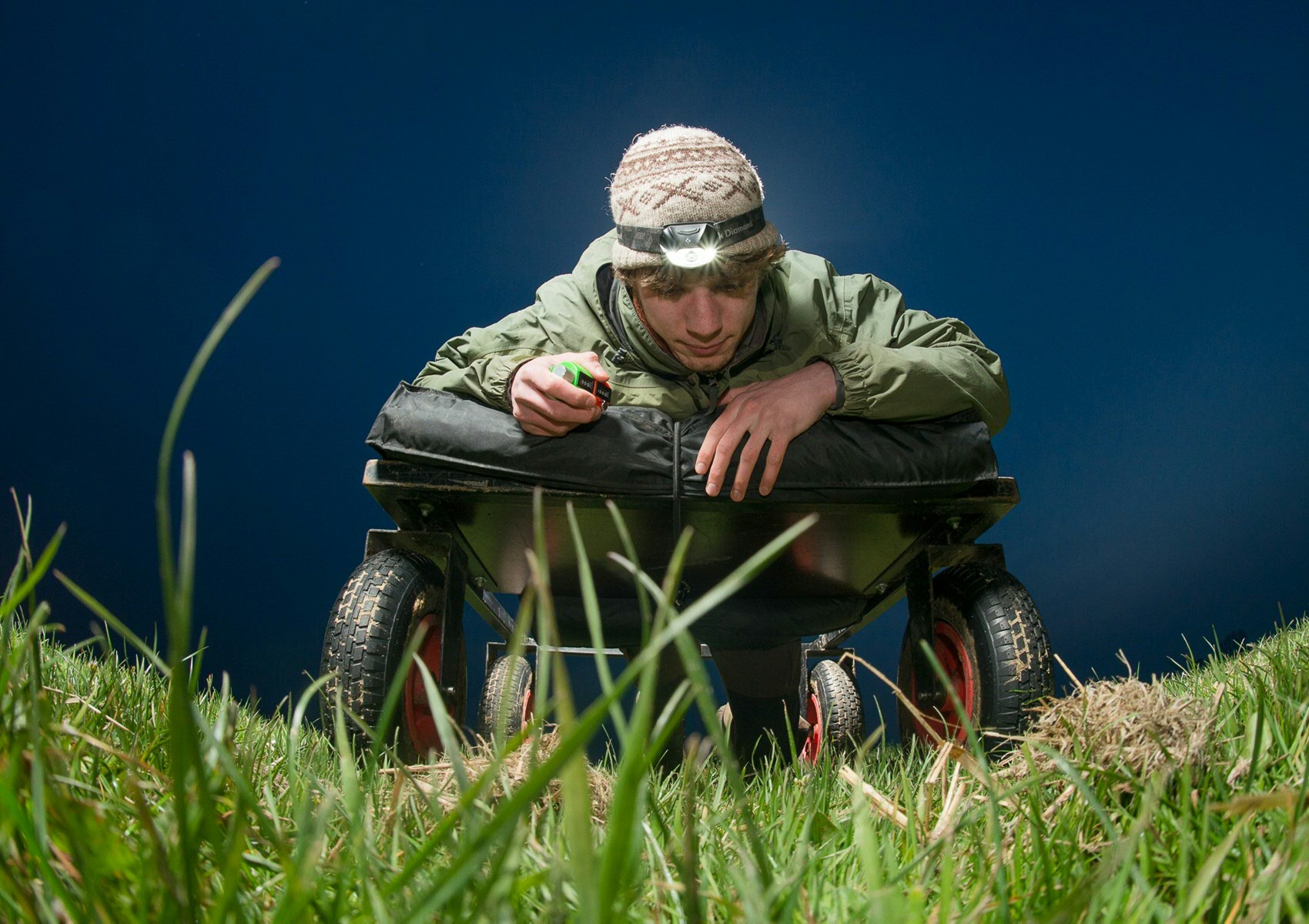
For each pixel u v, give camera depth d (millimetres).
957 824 666
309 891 461
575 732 353
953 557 2361
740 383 2273
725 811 896
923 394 2123
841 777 1170
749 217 2062
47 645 1827
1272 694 1141
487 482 2145
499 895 430
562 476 2109
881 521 2338
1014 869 699
